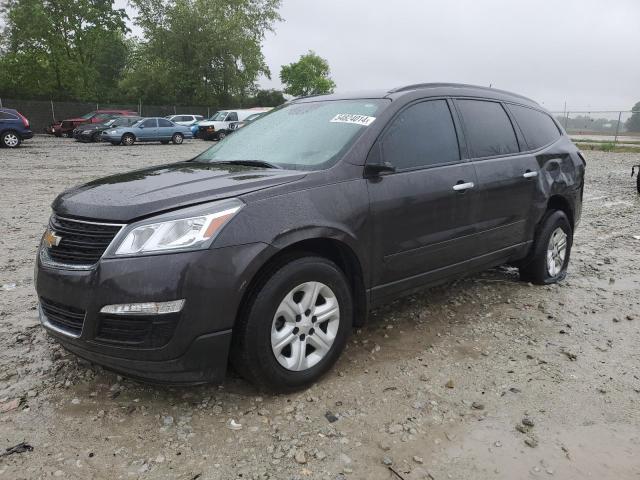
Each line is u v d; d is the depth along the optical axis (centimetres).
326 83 7669
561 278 540
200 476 246
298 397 312
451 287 515
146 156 2034
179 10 4728
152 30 4825
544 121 533
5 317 427
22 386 321
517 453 267
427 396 317
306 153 360
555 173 505
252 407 302
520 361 365
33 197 1015
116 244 273
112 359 278
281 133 403
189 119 3575
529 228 483
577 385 334
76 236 291
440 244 391
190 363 276
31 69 4300
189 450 264
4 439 271
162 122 2862
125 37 6181
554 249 527
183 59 4903
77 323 286
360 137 354
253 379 301
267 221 292
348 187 333
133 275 266
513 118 484
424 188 372
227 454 262
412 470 253
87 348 282
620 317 449
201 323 272
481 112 449
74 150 2333
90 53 4678
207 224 276
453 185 393
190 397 311
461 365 357
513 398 317
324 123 388
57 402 305
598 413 304
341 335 332
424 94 405
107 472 248
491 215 432
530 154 484
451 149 408
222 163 381
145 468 251
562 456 265
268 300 291
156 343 269
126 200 289
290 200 306
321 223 312
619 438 281
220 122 3281
